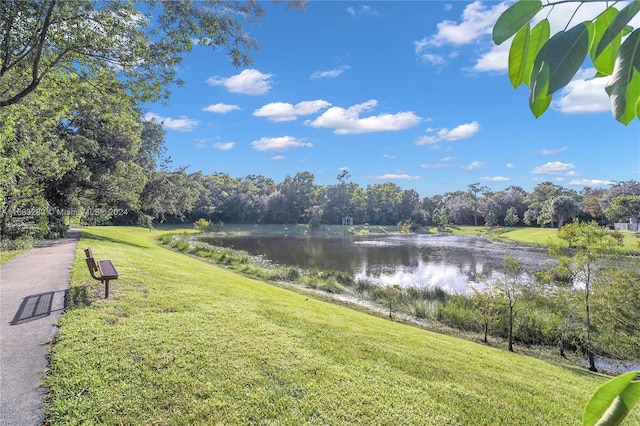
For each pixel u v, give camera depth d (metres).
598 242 7.59
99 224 31.38
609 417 0.52
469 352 5.77
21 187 11.72
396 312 10.28
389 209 66.19
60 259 9.27
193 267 11.23
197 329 4.62
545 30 0.56
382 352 4.73
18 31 5.68
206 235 39.59
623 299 7.07
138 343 4.01
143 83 6.64
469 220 66.06
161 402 3.04
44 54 6.23
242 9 5.87
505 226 57.56
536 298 8.11
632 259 7.80
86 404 2.89
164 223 48.09
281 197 58.84
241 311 5.71
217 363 3.77
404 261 22.84
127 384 3.22
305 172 61.53
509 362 5.57
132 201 18.94
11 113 6.86
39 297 5.66
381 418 3.14
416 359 4.66
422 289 12.94
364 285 13.38
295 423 2.96
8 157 7.79
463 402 3.61
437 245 34.06
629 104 0.48
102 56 6.23
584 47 0.47
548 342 8.20
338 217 64.38
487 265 21.25
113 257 10.14
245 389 3.37
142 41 6.21
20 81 6.59
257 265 18.44
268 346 4.36
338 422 3.03
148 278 7.43
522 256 25.38
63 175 15.27
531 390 4.23
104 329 4.34
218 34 5.98
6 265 8.41
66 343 3.90
